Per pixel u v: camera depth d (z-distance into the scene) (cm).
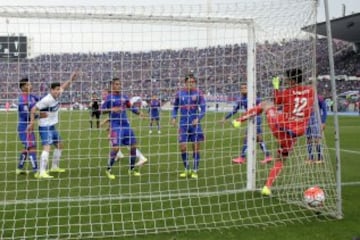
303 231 553
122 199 710
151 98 868
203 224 583
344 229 561
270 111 720
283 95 707
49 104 912
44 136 914
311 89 686
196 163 887
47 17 642
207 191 762
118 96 895
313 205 626
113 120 898
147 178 902
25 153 950
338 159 613
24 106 929
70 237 534
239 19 721
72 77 762
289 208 655
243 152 1002
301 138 707
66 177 919
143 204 679
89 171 988
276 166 718
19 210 646
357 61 5197
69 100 930
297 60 683
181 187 801
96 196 732
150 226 574
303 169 712
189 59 746
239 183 827
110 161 906
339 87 4778
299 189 714
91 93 885
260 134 788
